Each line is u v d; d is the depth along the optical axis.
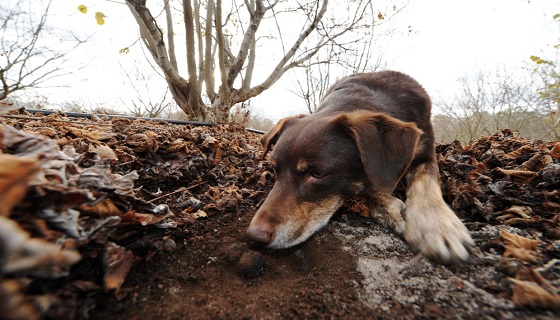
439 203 0.33
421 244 0.30
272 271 0.28
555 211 0.33
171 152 0.51
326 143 0.36
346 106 0.43
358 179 0.38
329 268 0.28
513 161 0.48
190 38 1.04
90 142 0.43
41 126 0.47
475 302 0.22
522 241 0.27
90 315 0.19
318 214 0.35
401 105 0.44
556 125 1.34
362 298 0.23
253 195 0.43
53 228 0.17
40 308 0.15
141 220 0.24
